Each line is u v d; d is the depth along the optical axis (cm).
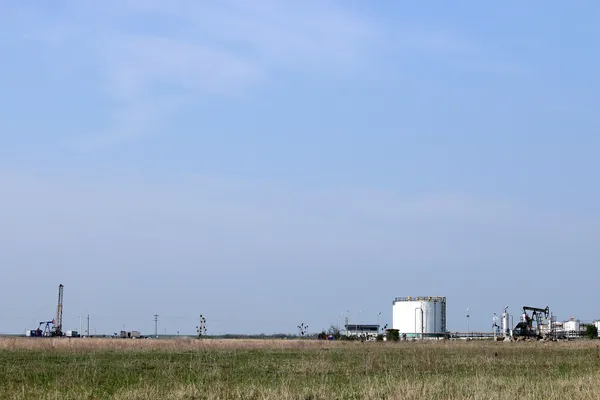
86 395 3369
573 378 4253
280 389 3581
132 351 7775
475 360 6150
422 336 15050
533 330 14338
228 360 6228
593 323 17612
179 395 3350
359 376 4572
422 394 3412
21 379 4181
